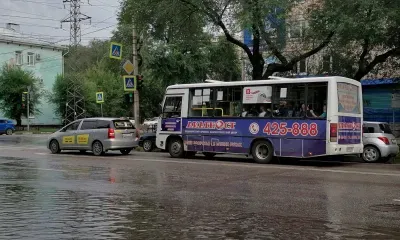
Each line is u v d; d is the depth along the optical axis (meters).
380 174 13.25
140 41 27.78
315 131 15.66
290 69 22.70
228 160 18.34
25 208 8.45
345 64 22.61
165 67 37.56
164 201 9.11
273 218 7.51
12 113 51.56
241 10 19.78
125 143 20.84
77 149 21.41
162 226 6.97
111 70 60.38
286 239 6.20
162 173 13.70
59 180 12.34
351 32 18.12
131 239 6.24
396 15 17.52
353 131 16.39
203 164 16.34
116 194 10.00
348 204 8.66
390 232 6.59
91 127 21.19
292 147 16.16
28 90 49.59
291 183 11.44
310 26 21.28
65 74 56.56
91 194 10.02
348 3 17.75
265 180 12.02
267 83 16.86
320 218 7.50
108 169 14.89
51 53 58.88
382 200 9.06
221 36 26.44
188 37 23.33
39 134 45.41
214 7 21.09
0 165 16.42
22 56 55.53
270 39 21.45
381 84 29.27
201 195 9.77
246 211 8.08
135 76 25.31
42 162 17.47
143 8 21.92
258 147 17.00
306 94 15.95
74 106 52.56
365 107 30.55
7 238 6.29
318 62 25.11
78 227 6.94
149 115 55.38
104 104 56.25
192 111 18.97
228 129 17.80
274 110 16.66
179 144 19.38
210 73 41.09
